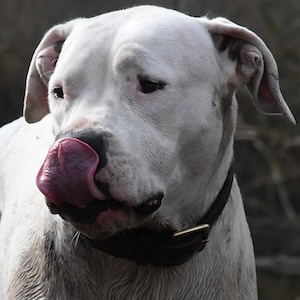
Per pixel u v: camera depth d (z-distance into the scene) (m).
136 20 6.91
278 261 21.20
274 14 23.64
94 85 6.64
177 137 6.80
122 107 6.57
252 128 21.86
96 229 6.43
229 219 7.52
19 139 9.30
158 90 6.70
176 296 7.27
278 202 25.03
